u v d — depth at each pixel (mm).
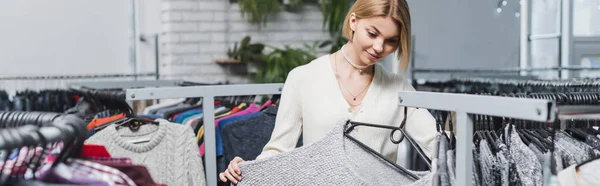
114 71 4934
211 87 1899
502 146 1284
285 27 5129
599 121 1522
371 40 1499
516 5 4492
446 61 4691
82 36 4832
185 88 1871
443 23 4676
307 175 1306
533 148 1283
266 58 4812
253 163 1364
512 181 1246
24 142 935
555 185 1066
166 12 4906
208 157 1906
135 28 4965
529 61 4457
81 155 1153
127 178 1050
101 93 2318
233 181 1396
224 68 5031
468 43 4664
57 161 1048
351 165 1292
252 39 5082
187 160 1795
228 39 5047
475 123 1477
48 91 3541
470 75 4648
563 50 4223
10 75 4621
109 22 4906
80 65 4836
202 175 1813
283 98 1679
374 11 1476
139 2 4965
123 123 1832
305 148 1315
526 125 1491
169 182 1781
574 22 4215
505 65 4551
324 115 1607
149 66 5016
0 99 3480
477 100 1025
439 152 1091
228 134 2055
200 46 4957
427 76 4676
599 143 1370
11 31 4621
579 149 1295
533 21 4434
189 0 4922
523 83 2918
